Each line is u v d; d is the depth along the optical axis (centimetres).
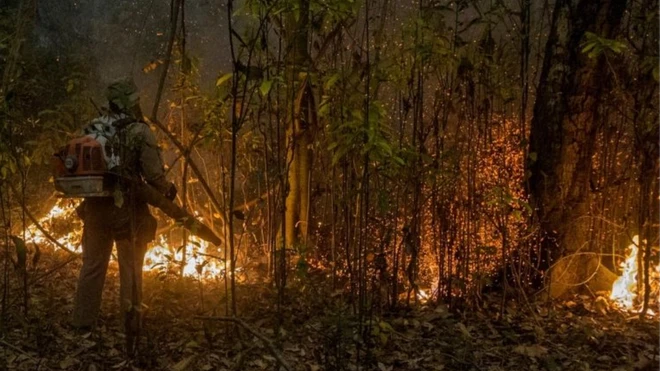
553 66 607
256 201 650
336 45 590
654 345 504
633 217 636
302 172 695
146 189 474
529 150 621
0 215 709
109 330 498
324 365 441
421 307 560
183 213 496
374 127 459
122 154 438
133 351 442
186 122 664
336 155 491
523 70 553
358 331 442
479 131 555
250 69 440
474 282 566
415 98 520
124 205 475
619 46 509
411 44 536
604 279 621
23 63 522
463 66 519
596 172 623
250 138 661
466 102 543
